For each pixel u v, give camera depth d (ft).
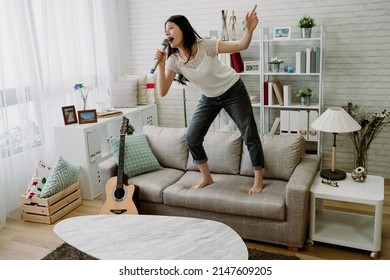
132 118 16.55
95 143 13.50
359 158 12.91
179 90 17.66
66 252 9.86
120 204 10.41
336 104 14.85
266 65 15.38
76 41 15.12
